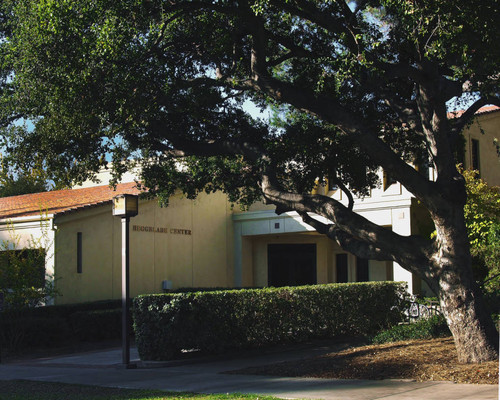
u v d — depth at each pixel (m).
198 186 15.81
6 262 18.64
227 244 27.80
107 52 10.95
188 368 12.38
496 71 11.43
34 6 10.98
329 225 12.49
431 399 7.71
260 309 15.07
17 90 12.35
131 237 23.30
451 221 10.40
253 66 12.11
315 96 12.04
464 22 10.12
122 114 11.69
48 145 13.50
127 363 12.98
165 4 11.33
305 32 13.58
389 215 22.83
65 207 22.12
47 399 8.90
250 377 10.59
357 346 14.73
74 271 21.17
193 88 13.72
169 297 13.41
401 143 15.30
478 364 9.89
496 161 24.72
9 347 17.08
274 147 14.36
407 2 9.75
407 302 18.94
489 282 18.30
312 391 8.76
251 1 11.02
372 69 10.48
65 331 18.33
